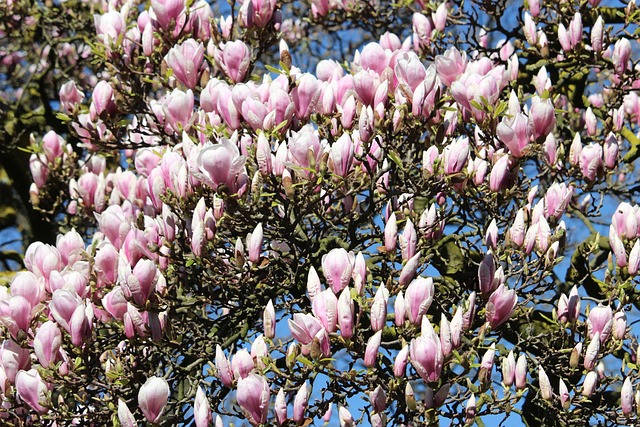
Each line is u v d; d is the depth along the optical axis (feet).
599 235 22.57
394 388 14.55
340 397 15.21
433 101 17.06
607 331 17.17
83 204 24.47
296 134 16.07
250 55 21.43
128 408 16.29
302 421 14.44
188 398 17.01
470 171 17.39
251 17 21.30
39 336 15.83
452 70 17.85
